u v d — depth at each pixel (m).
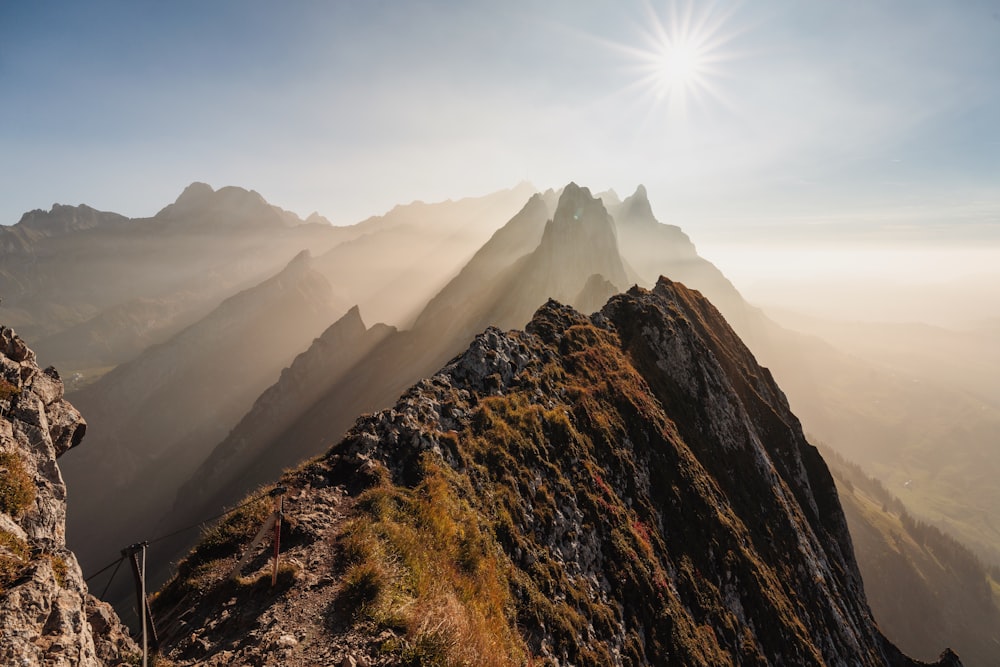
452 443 26.30
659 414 47.66
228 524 17.38
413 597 14.96
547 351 46.06
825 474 78.12
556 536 27.05
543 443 32.28
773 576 42.59
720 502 43.88
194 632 12.76
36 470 13.68
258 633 12.41
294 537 16.97
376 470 21.58
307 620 12.99
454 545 19.75
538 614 20.67
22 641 8.47
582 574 26.59
